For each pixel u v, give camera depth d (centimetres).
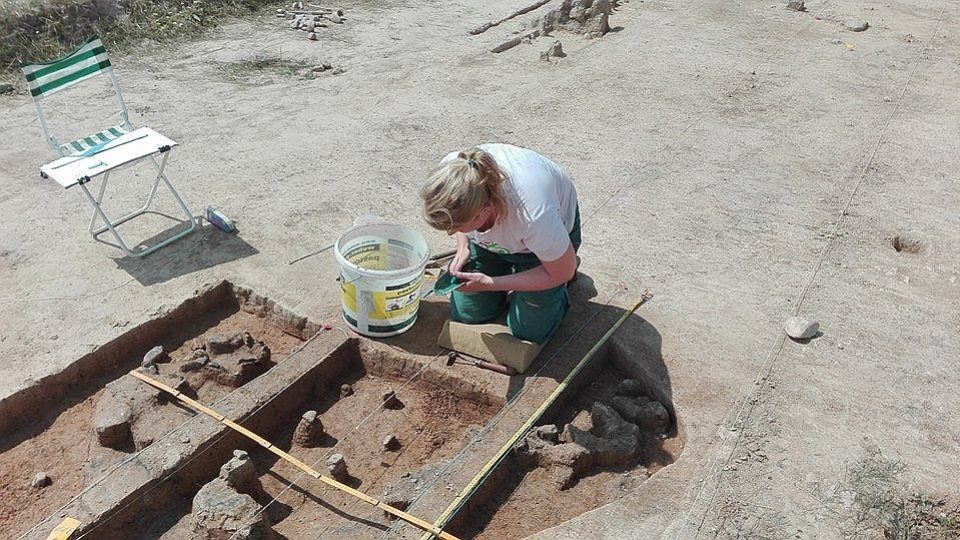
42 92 500
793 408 412
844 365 445
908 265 542
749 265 530
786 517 348
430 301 479
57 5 814
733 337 461
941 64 911
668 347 448
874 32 1008
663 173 642
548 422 408
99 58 523
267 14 953
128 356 449
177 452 368
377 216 564
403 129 693
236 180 600
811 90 821
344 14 973
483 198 338
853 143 708
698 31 981
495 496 371
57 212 555
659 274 514
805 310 489
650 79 828
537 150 668
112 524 347
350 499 375
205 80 774
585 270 512
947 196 630
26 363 421
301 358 429
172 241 523
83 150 516
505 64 851
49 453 392
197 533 336
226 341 441
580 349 439
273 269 500
